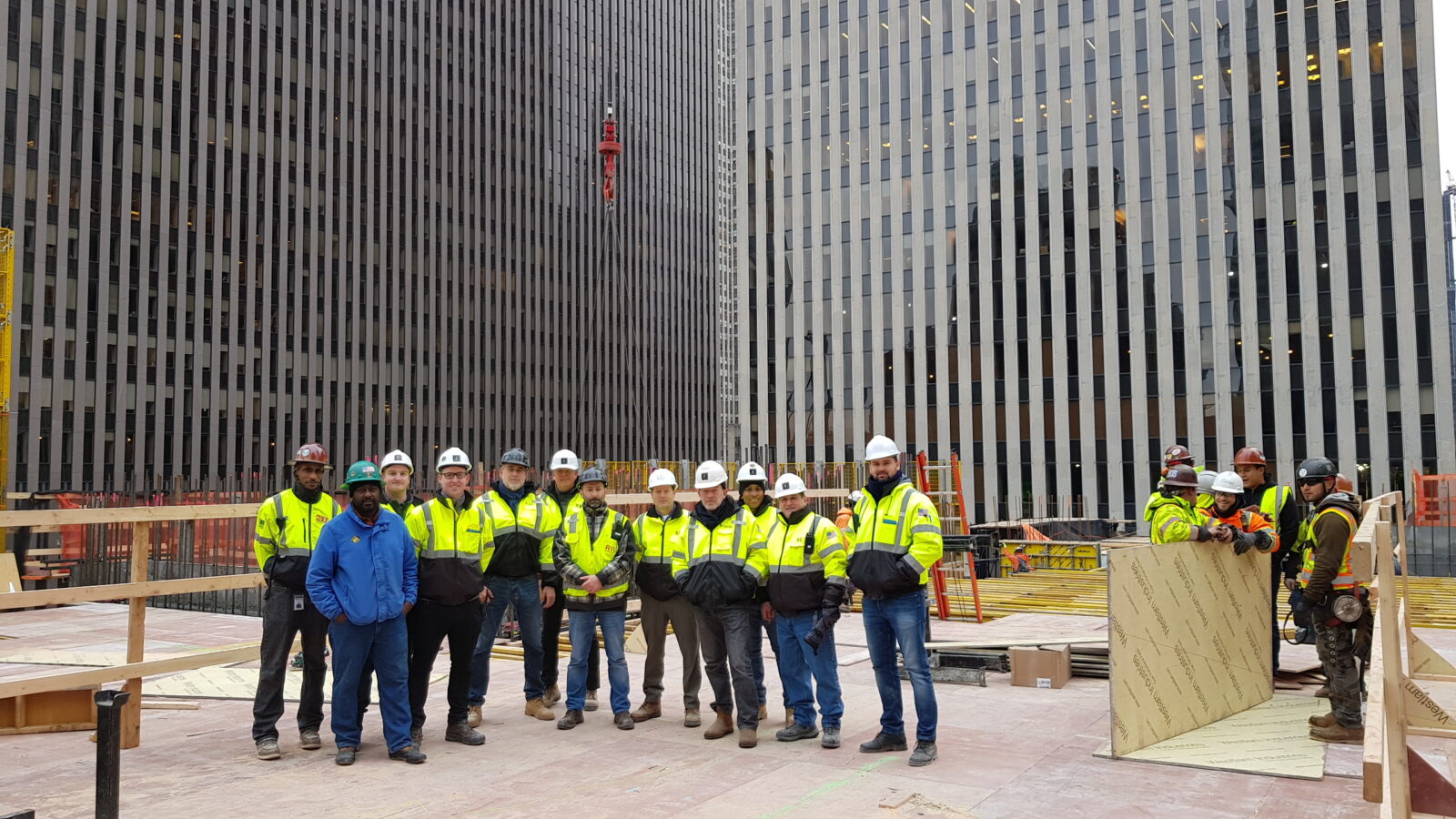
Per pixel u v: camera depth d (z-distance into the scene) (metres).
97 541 20.53
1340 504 7.08
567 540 8.12
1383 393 43.88
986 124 54.72
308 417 73.12
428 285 83.19
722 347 122.88
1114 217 50.50
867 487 7.17
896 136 57.56
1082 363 50.56
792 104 61.28
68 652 9.29
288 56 73.94
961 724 8.00
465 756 7.16
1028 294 52.41
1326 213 45.72
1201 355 47.81
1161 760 6.75
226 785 6.40
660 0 114.88
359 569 6.91
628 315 106.00
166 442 64.38
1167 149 49.59
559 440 95.31
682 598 8.13
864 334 57.31
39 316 58.69
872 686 9.73
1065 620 13.70
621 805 5.91
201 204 67.69
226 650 7.94
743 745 7.33
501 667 11.00
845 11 60.06
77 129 61.34
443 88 86.06
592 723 8.26
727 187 136.38
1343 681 7.18
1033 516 49.53
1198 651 7.89
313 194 74.81
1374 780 4.07
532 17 95.88
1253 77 47.88
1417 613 14.21
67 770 6.79
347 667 6.97
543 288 94.94
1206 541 8.12
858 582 7.02
